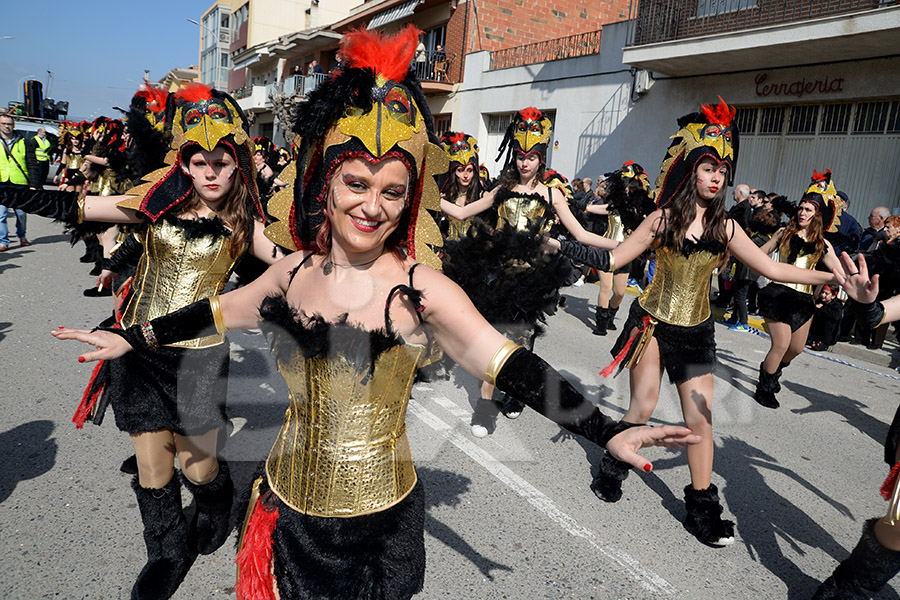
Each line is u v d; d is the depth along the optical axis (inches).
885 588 116.8
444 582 108.3
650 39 504.4
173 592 99.2
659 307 130.1
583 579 112.7
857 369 287.3
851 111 410.6
